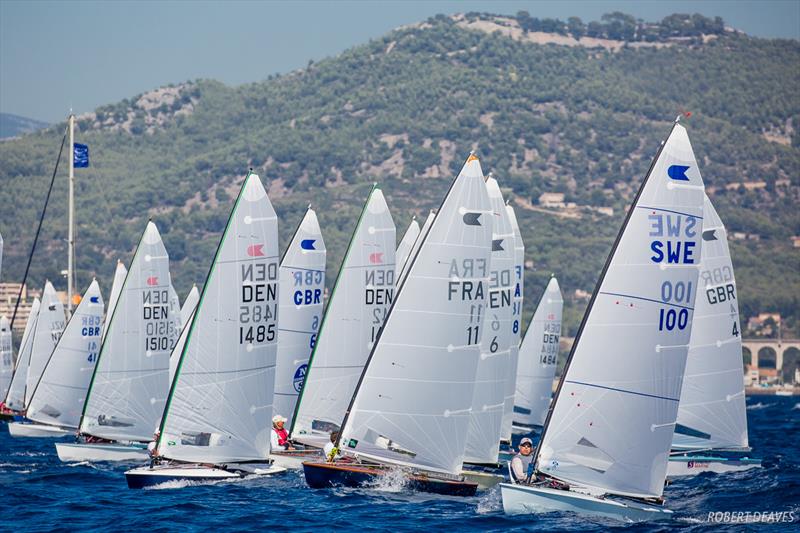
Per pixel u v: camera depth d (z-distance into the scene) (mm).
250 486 118625
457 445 110188
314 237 150250
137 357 156125
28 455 167500
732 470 149125
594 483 95812
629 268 94312
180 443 120000
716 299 146625
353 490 113188
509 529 94375
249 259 119875
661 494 96750
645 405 94625
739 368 147500
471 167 109500
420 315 108625
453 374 109125
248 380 120312
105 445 156125
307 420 138750
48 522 102312
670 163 94688
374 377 109875
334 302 138500
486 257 109875
